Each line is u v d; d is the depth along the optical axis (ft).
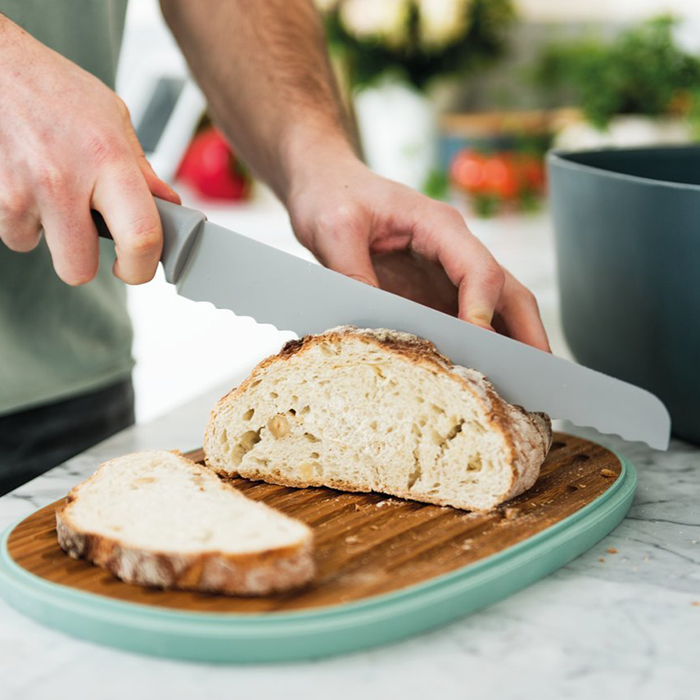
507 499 3.68
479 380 3.86
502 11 10.48
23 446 5.10
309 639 2.77
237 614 2.80
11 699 2.62
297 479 4.08
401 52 10.36
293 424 4.06
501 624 2.99
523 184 10.50
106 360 5.50
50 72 3.67
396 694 2.64
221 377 8.75
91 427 5.43
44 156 3.58
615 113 10.26
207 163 11.46
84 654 2.83
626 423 4.02
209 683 2.69
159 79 8.41
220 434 4.14
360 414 3.94
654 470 4.41
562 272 5.36
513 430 3.70
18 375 4.95
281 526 3.15
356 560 3.20
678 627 2.96
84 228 3.70
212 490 3.64
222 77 5.45
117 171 3.58
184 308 10.80
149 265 3.71
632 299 4.57
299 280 4.09
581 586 3.24
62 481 4.30
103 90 3.79
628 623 2.99
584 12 12.26
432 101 10.82
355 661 2.79
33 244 3.96
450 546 3.31
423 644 2.88
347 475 4.00
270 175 5.42
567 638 2.91
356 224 4.51
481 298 4.22
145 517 3.28
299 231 4.83
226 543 3.00
